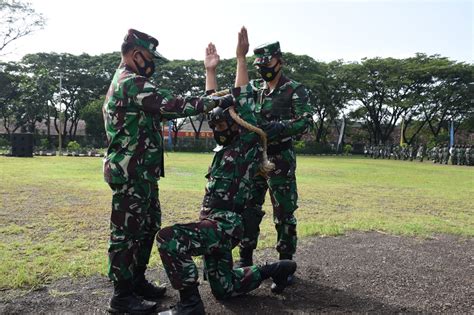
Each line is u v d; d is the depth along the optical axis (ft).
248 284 11.38
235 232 10.75
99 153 111.55
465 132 177.17
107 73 168.55
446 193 40.34
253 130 10.93
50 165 63.21
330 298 11.91
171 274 10.00
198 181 45.21
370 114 175.94
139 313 10.53
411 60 166.09
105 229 20.34
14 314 10.46
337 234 20.15
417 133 176.96
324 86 163.53
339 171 70.28
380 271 14.40
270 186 13.05
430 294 12.41
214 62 12.79
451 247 18.19
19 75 153.48
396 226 22.25
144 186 10.58
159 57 10.95
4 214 23.66
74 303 11.21
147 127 10.52
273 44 12.60
